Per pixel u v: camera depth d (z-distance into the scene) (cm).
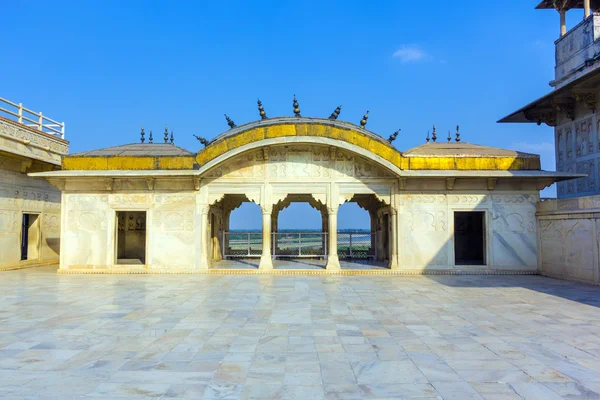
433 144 1578
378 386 446
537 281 1261
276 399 413
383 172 1453
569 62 1766
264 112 1648
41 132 1773
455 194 1452
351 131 1409
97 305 880
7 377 470
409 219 1445
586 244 1210
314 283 1205
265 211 1452
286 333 657
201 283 1202
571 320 748
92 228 1455
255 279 1289
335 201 1452
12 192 1641
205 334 651
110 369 496
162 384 450
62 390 434
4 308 848
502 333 658
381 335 646
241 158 1460
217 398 415
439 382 457
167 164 1420
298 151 1465
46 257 1842
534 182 1447
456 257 1869
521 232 1442
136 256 1911
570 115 1750
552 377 471
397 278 1321
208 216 1499
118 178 1445
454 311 823
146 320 744
